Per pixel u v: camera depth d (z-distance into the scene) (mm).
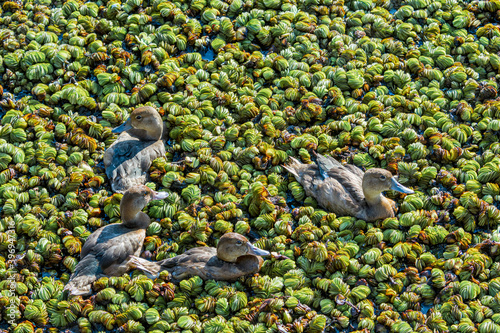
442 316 9289
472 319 9234
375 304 9578
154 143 11469
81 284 9555
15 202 10734
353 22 13727
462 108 11984
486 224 10438
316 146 11539
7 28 13656
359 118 11969
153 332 9086
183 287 9578
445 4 14031
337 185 10570
